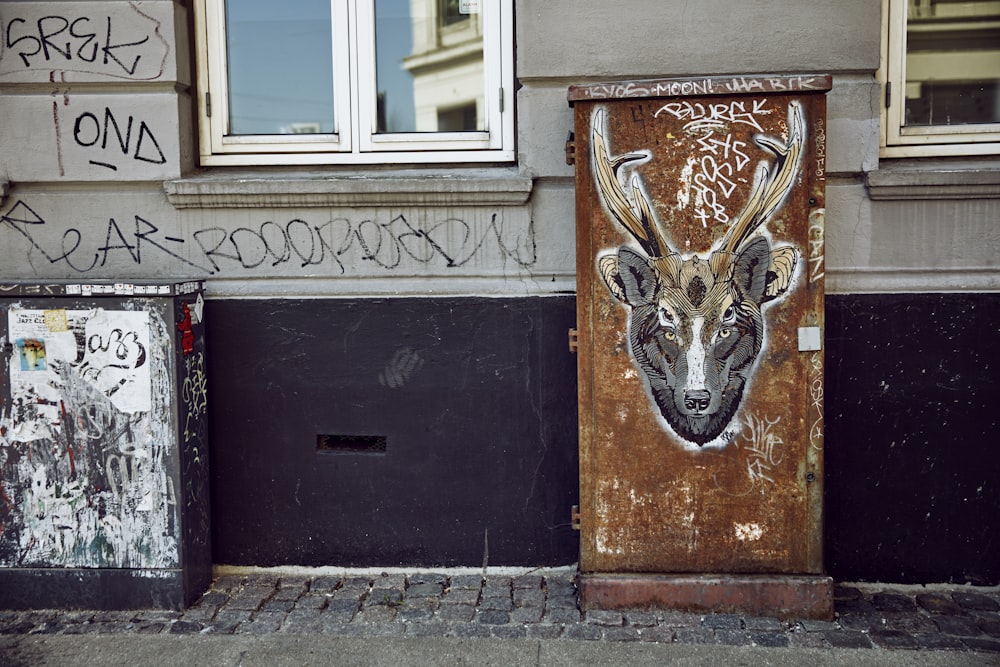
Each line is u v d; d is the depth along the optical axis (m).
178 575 3.91
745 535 3.80
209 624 3.81
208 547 4.18
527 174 4.05
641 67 3.98
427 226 4.10
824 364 3.95
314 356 4.18
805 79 3.55
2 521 3.92
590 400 3.80
